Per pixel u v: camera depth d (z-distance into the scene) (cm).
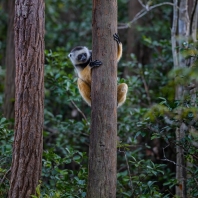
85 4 2075
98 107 926
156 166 1123
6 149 1144
